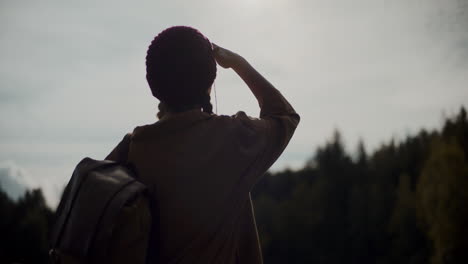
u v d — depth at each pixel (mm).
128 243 995
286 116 1332
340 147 101312
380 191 79625
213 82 1282
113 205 995
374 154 104250
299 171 117812
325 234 81062
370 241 75375
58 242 1031
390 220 71062
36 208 69000
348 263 76062
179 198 1134
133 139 1234
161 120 1220
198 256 1106
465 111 58969
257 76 1385
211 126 1219
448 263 44281
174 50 1212
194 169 1160
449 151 49031
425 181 50344
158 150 1186
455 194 45281
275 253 81875
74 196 1053
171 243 1111
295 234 81875
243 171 1201
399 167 92125
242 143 1222
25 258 65875
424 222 55562
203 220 1122
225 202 1156
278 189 112062
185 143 1185
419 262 59500
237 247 1233
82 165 1115
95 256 970
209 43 1280
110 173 1092
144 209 1053
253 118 1292
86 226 988
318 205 85375
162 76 1216
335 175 94688
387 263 66562
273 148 1283
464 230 44188
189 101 1251
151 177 1159
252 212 1274
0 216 69188
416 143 96062
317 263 78375
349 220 79938
